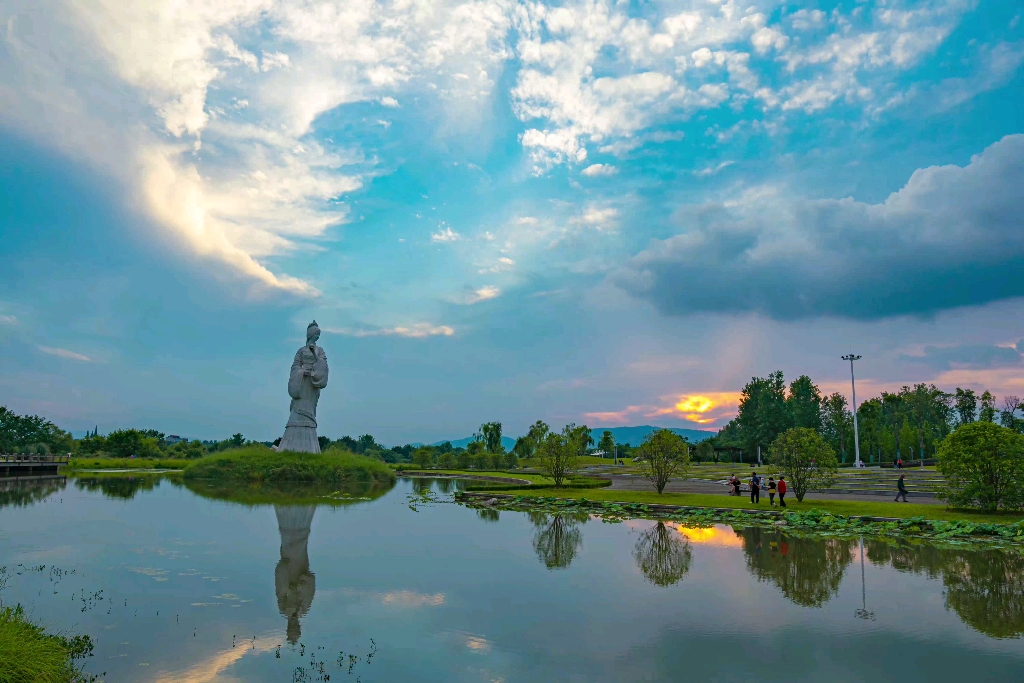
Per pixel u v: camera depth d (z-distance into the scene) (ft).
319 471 157.17
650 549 64.03
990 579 50.75
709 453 374.02
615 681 29.89
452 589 47.11
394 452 339.77
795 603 43.55
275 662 32.07
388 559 57.93
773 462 99.35
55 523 79.15
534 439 221.87
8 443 259.19
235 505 101.55
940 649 34.42
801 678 30.37
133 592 45.62
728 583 49.37
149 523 79.77
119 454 269.64
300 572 52.34
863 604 43.29
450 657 32.91
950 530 72.59
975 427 86.28
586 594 45.80
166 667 31.37
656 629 37.76
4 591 45.68
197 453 284.20
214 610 41.27
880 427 330.95
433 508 102.06
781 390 353.10
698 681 29.96
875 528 76.69
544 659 32.71
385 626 38.09
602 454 372.99
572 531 76.64
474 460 247.91
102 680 29.71
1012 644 35.22
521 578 50.72
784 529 78.23
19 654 29.76
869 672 31.17
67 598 43.91
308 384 180.55
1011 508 84.33
